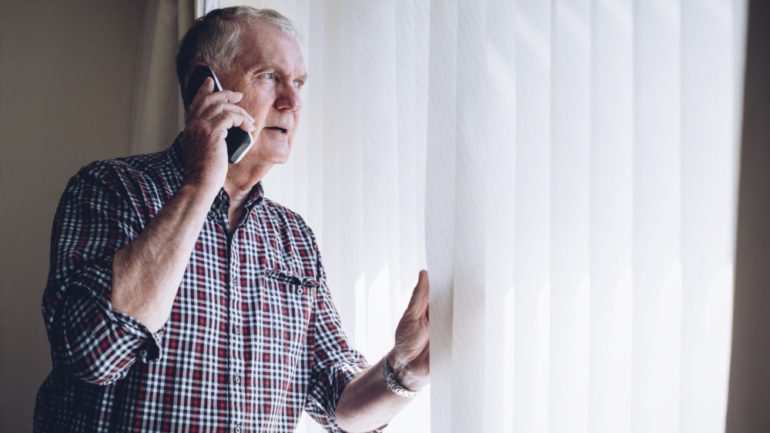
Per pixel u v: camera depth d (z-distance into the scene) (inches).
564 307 47.9
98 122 107.0
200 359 54.6
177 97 94.5
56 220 54.9
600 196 45.9
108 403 52.7
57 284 50.2
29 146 105.3
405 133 61.7
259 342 57.4
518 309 50.4
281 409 59.9
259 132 60.6
